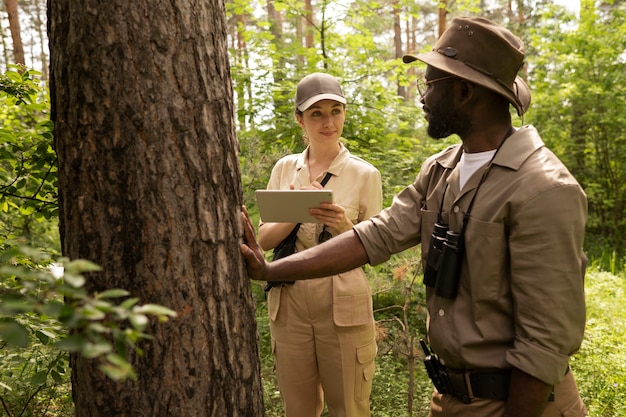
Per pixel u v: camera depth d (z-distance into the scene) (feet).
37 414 9.49
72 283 2.52
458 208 5.31
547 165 4.89
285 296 8.31
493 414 5.18
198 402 4.97
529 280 4.74
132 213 4.72
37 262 7.69
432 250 5.51
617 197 31.17
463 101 5.25
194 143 4.91
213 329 5.06
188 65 4.85
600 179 31.42
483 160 5.29
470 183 5.22
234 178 5.36
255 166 13.21
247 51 16.16
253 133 15.21
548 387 4.79
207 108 5.02
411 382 10.87
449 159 5.80
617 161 30.76
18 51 33.12
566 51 31.22
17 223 14.12
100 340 2.45
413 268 11.30
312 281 8.15
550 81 32.42
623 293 18.98
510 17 45.34
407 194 6.23
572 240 4.70
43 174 8.02
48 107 8.57
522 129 5.25
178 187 4.83
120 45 4.58
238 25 16.66
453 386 5.44
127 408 4.82
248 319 5.47
